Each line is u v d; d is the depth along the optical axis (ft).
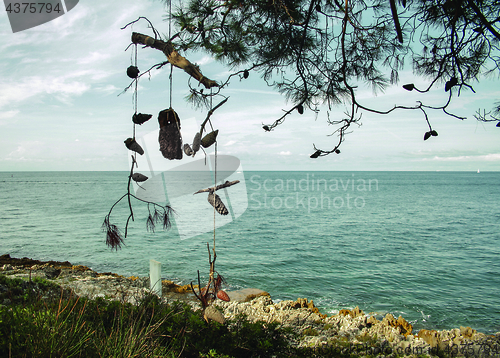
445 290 47.06
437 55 10.15
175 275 52.08
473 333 21.62
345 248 76.28
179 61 7.12
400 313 38.27
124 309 12.61
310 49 11.50
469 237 93.81
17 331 9.16
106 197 226.17
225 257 64.85
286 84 12.01
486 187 432.66
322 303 41.11
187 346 11.66
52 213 137.18
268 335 14.17
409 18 9.77
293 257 66.13
